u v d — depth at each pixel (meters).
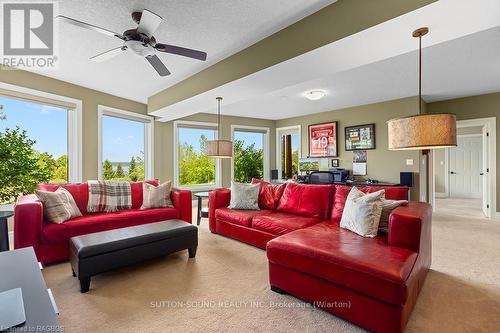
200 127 6.14
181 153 6.00
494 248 3.05
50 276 2.36
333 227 2.49
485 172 4.83
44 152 3.73
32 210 2.52
